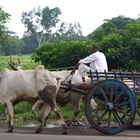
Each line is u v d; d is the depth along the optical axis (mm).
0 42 25688
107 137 11109
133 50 19656
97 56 13125
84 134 12047
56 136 11242
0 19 24906
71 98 13891
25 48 82500
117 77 12516
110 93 12242
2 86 12703
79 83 13008
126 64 19562
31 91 12539
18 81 12602
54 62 20125
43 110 12852
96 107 12633
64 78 13234
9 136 11086
